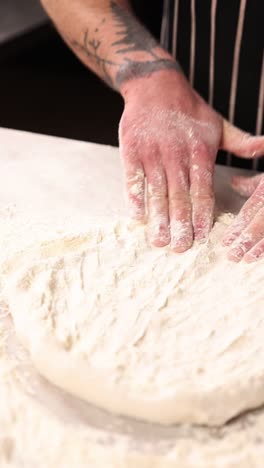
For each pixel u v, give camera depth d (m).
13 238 0.67
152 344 0.54
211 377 0.52
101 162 0.80
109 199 0.74
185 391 0.51
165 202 0.68
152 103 0.74
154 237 0.64
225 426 0.51
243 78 0.81
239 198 0.74
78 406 0.52
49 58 1.50
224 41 0.80
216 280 0.60
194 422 0.51
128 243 0.64
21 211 0.72
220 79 0.83
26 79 1.50
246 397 0.51
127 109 0.75
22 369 0.55
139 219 0.67
